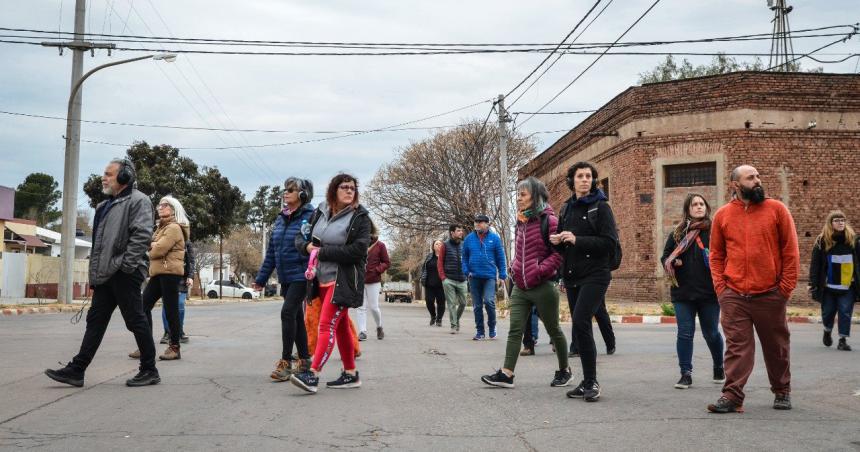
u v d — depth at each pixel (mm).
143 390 6551
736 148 22953
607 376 7645
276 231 7367
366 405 5867
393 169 41094
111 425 5055
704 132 23438
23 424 5074
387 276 108250
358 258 6406
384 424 5133
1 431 4852
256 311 24422
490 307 12328
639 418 5359
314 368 6383
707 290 6879
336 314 6438
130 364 8359
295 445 4504
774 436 4766
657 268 24047
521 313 6816
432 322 16578
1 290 31234
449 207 39406
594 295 6164
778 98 22953
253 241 80312
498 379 6793
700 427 5043
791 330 14750
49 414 5426
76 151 23938
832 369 8148
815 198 22938
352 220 6398
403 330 14766
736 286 5668
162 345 10695
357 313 11961
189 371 7836
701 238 6938
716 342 7074
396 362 8844
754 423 5176
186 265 11008
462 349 10531
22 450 4340
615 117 25766
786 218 5602
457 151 39406
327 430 4930
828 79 23094
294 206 7375
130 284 6719
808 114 23031
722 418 5363
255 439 4652
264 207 106750
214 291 53500
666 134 24016
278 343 11219
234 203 44812
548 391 6621
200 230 42750
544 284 6688
